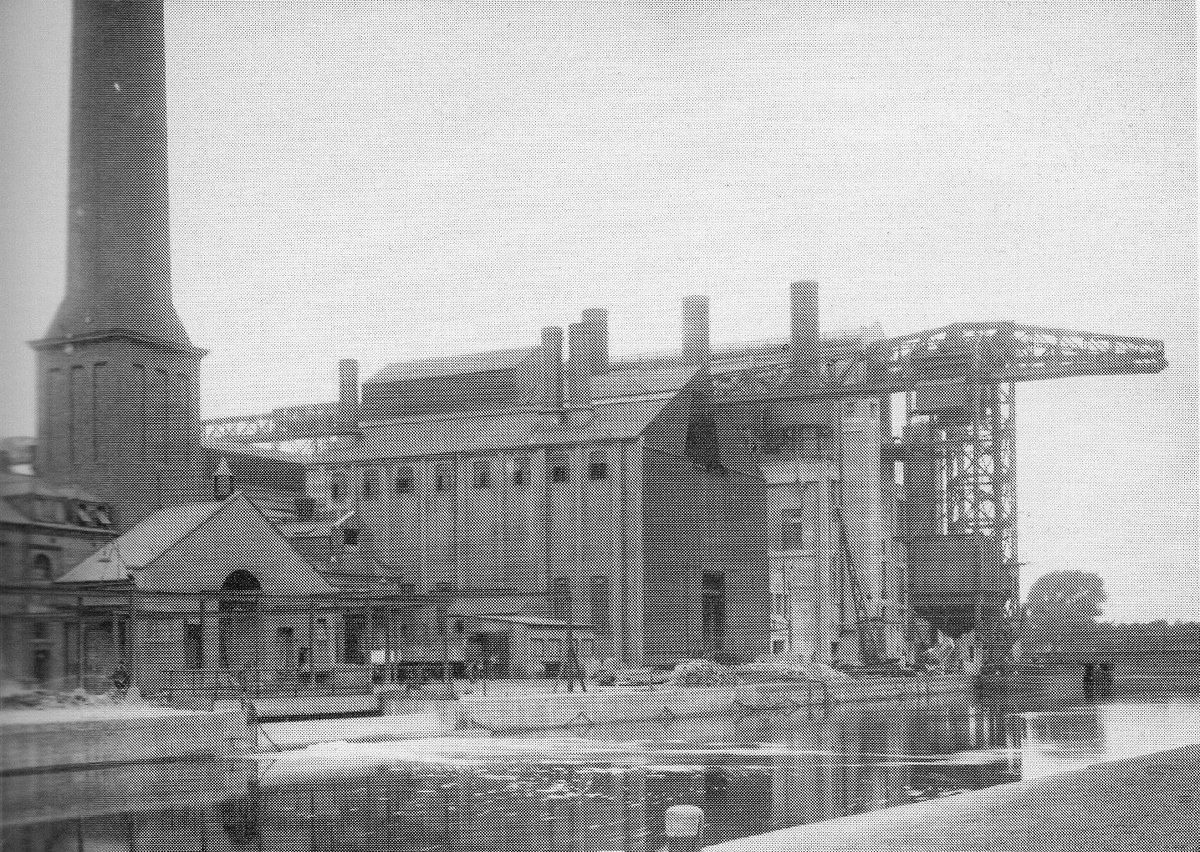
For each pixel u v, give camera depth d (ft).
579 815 83.66
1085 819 66.54
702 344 205.36
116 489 172.55
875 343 199.41
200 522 153.07
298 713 136.56
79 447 173.27
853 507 229.04
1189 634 188.14
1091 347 184.96
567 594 184.14
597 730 138.82
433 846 74.28
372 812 84.17
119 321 175.73
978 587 209.97
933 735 135.74
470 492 204.23
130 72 176.55
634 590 191.01
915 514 218.18
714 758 113.09
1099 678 192.95
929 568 215.51
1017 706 175.73
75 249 175.73
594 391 205.67
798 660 203.92
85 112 171.22
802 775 102.73
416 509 207.62
